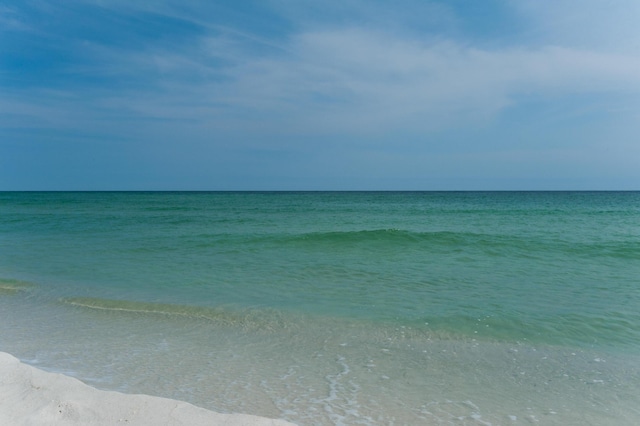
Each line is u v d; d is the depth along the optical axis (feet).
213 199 335.67
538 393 20.26
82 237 78.43
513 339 27.35
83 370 22.24
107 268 49.78
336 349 25.90
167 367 22.88
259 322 30.83
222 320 31.37
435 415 18.07
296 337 27.94
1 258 56.39
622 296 36.45
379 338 27.66
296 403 18.95
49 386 17.21
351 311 32.99
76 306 34.94
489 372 22.66
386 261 53.88
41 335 28.04
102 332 28.78
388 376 22.06
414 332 28.63
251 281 43.16
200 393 19.76
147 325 30.32
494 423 17.51
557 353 25.21
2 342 26.61
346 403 19.03
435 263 52.34
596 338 27.37
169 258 56.44
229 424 14.76
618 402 19.35
